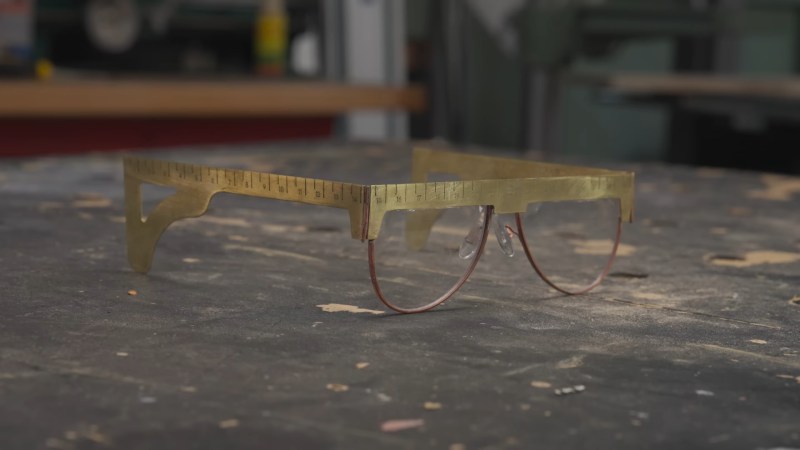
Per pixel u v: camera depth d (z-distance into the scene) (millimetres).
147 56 2205
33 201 944
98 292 695
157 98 1757
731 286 742
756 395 584
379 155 1271
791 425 560
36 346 616
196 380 584
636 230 891
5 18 1916
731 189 1088
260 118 2029
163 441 537
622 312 687
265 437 541
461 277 701
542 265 769
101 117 1793
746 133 2961
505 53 3682
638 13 2484
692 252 824
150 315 660
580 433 549
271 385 582
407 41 2875
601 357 621
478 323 662
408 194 666
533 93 3145
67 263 751
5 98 1589
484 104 3682
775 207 997
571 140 4172
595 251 807
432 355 618
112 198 966
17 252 774
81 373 588
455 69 2908
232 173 692
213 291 703
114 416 553
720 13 2568
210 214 901
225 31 2348
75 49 2205
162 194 777
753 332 660
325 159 1213
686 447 542
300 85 1940
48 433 540
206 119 1941
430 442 540
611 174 740
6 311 661
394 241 730
